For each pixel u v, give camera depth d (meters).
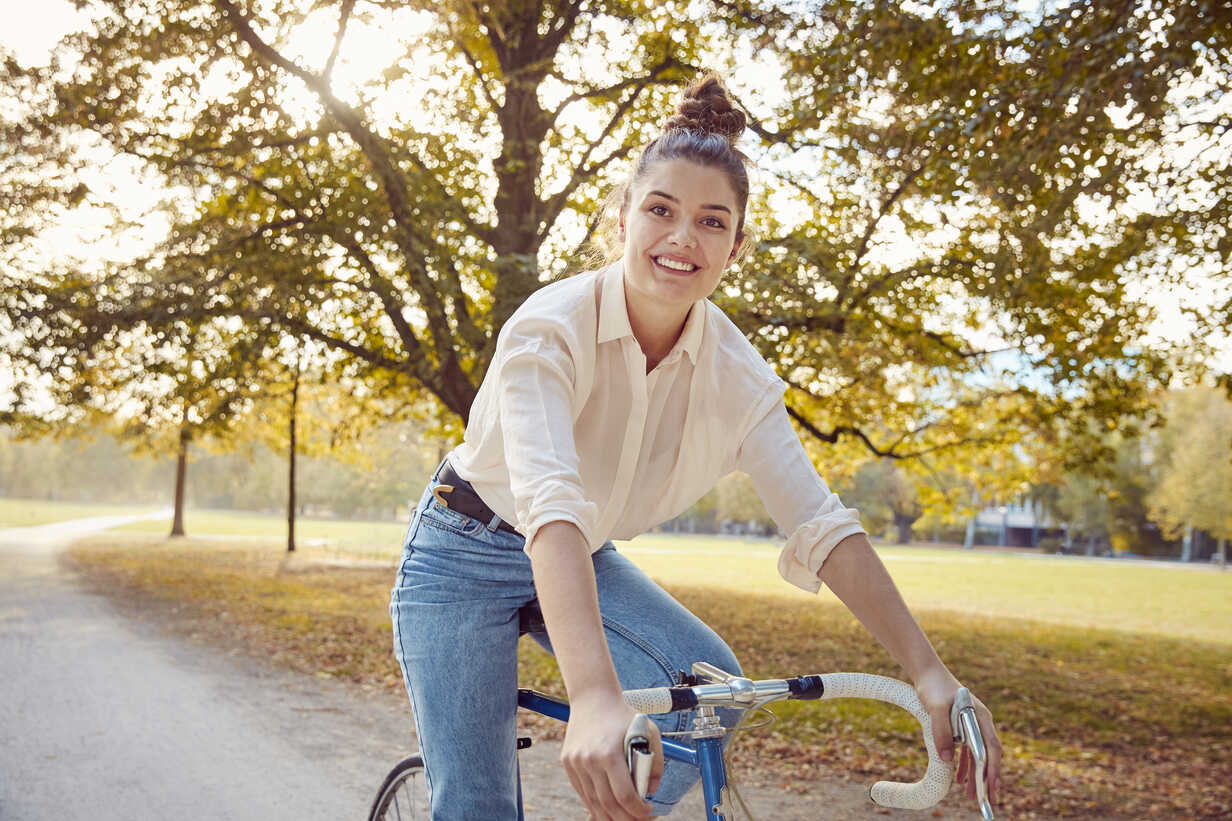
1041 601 24.66
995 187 6.59
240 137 10.63
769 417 1.66
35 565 21.17
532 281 9.52
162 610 13.09
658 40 11.43
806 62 8.49
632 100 11.86
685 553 44.94
